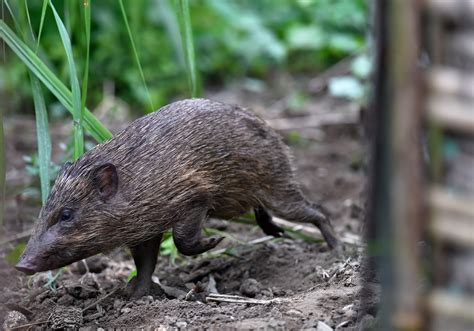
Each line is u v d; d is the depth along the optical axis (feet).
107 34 61.16
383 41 19.47
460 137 18.56
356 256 33.78
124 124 56.08
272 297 30.91
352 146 55.47
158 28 63.21
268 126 34.30
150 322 27.91
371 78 20.86
